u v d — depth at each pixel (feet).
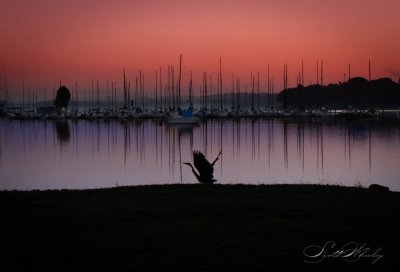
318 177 124.67
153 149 205.98
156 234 42.32
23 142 242.37
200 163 71.41
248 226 44.93
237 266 34.71
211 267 34.53
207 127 359.66
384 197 59.00
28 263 35.35
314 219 47.55
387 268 34.55
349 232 42.75
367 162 155.84
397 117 514.27
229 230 43.55
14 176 128.88
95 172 136.67
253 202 55.31
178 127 360.48
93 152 194.80
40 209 52.21
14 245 39.40
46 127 376.48
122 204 54.75
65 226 45.16
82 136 280.51
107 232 43.14
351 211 50.98
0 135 291.17
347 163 154.51
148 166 150.51
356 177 123.95
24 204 55.01
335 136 263.49
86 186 110.01
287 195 59.93
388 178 121.49
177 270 34.04
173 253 37.35
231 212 50.52
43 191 65.16
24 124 426.51
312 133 289.33
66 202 56.34
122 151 198.18
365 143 220.02
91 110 541.75
